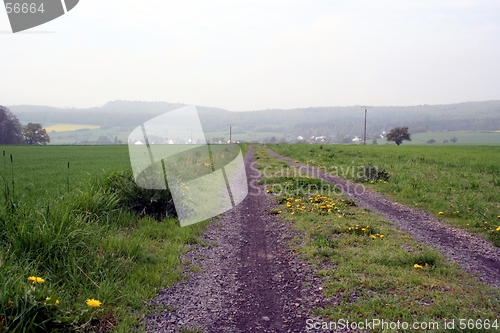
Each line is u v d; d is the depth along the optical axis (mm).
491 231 6852
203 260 5645
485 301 4066
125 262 4934
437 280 4699
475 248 6160
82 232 5070
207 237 6812
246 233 7152
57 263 4430
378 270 5012
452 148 41938
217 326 3748
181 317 3908
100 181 7711
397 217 8273
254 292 4551
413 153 29156
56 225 4867
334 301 4207
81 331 3344
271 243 6496
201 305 4195
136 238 5965
